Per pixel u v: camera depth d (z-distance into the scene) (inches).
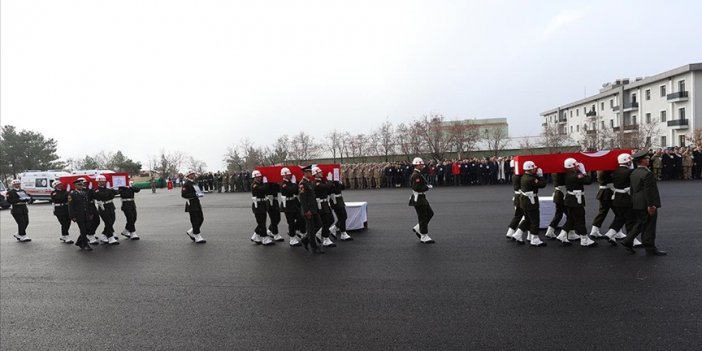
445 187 1238.9
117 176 550.9
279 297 284.5
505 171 1252.5
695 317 219.8
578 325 217.0
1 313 273.9
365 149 2212.1
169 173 3127.5
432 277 313.3
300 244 460.8
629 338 200.2
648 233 347.6
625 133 2154.3
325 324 234.2
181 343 217.3
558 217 427.5
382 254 395.9
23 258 457.7
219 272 358.0
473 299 261.9
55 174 1446.9
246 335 223.9
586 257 350.6
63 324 250.8
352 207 524.4
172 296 296.7
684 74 2213.3
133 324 246.5
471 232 482.0
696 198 684.7
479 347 197.5
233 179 1646.2
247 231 580.4
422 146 2043.6
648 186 340.5
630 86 2544.3
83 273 377.1
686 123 2183.8
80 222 490.9
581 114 3176.7
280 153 2349.9
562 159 413.4
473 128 2253.9
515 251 383.2
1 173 2395.4
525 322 223.6
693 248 361.4
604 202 410.9
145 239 545.6
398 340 209.3
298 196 459.2
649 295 254.4
